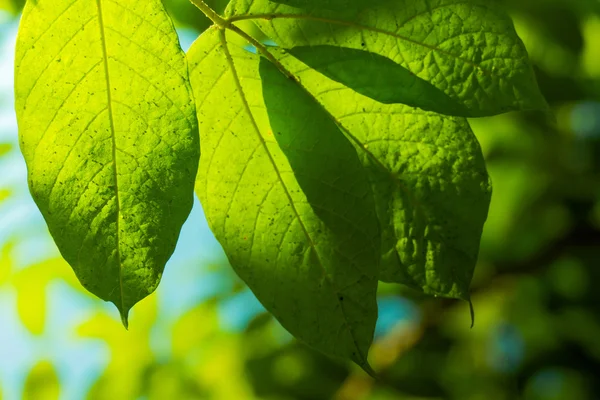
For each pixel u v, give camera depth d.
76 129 0.35
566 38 0.69
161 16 0.35
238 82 0.38
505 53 0.36
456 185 0.39
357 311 0.38
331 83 0.38
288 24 0.37
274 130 0.38
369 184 0.38
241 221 0.38
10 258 0.63
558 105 0.75
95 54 0.35
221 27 0.37
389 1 0.36
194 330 0.76
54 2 0.35
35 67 0.35
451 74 0.37
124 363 0.73
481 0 0.36
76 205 0.35
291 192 0.38
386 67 0.37
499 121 0.75
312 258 0.38
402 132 0.38
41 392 0.71
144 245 0.36
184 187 0.36
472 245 0.39
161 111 0.35
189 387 0.76
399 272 0.39
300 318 0.38
